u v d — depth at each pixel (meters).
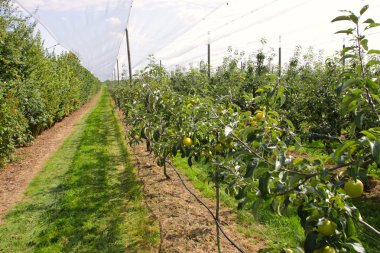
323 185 1.43
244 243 3.56
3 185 5.91
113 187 5.54
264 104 2.14
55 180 6.14
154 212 4.43
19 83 8.52
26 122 8.30
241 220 4.08
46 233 4.02
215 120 2.50
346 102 1.43
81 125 13.73
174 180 5.71
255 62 9.17
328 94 5.06
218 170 2.73
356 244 1.27
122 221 4.25
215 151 2.78
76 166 6.88
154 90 3.85
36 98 9.59
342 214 1.34
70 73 17.38
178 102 3.09
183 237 3.73
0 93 6.64
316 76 6.22
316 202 1.53
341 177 1.38
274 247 1.60
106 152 8.16
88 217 4.39
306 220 1.42
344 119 4.70
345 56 1.50
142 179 5.81
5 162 6.93
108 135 10.76
